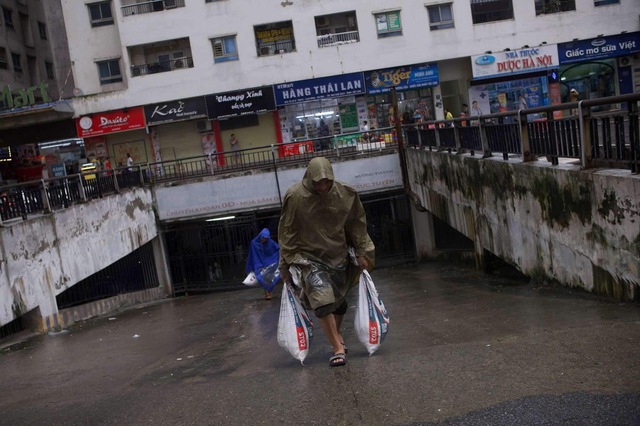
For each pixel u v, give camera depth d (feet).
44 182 43.11
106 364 25.03
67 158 114.73
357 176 68.18
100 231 52.19
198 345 28.43
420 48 98.99
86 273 48.11
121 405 16.07
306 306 18.47
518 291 30.48
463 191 43.04
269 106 99.30
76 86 102.17
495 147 35.58
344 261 17.66
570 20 98.84
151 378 20.24
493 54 98.73
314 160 16.53
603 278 23.52
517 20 98.68
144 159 103.19
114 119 100.22
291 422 12.71
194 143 103.19
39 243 40.65
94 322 45.91
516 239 33.30
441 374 14.52
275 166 68.74
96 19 101.76
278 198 69.00
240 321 37.04
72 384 21.12
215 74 99.30
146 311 52.16
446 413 12.01
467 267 54.54
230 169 69.77
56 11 123.75
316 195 16.63
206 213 69.26
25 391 20.98
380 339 18.30
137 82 99.50
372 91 99.76
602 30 99.04
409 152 63.10
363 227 17.63
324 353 20.36
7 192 38.81
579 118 24.17
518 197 31.94
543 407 11.64
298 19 98.73
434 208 54.19
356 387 14.43
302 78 99.19
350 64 99.19
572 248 26.08
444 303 32.09
